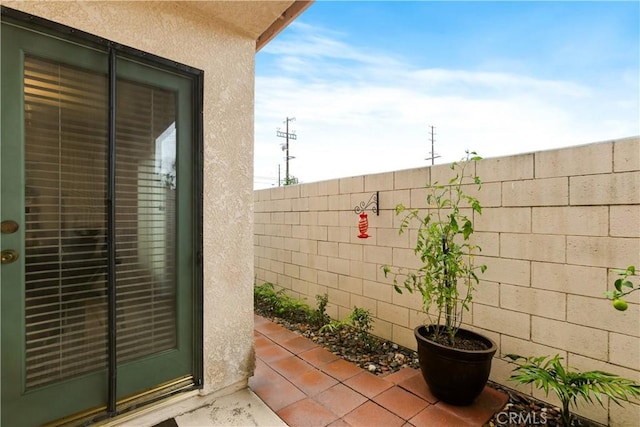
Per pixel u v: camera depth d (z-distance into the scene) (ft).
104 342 5.16
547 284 6.52
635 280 5.43
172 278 5.98
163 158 5.84
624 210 5.57
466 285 7.75
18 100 4.41
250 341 6.95
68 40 4.79
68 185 4.85
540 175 6.63
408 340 9.16
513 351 7.00
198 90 6.15
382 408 6.30
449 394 6.32
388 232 9.68
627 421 5.51
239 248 6.73
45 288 4.65
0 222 4.29
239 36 6.75
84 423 4.86
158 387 5.76
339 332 10.55
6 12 4.23
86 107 5.00
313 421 5.86
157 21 5.64
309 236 12.71
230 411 6.08
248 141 6.88
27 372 4.50
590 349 5.94
